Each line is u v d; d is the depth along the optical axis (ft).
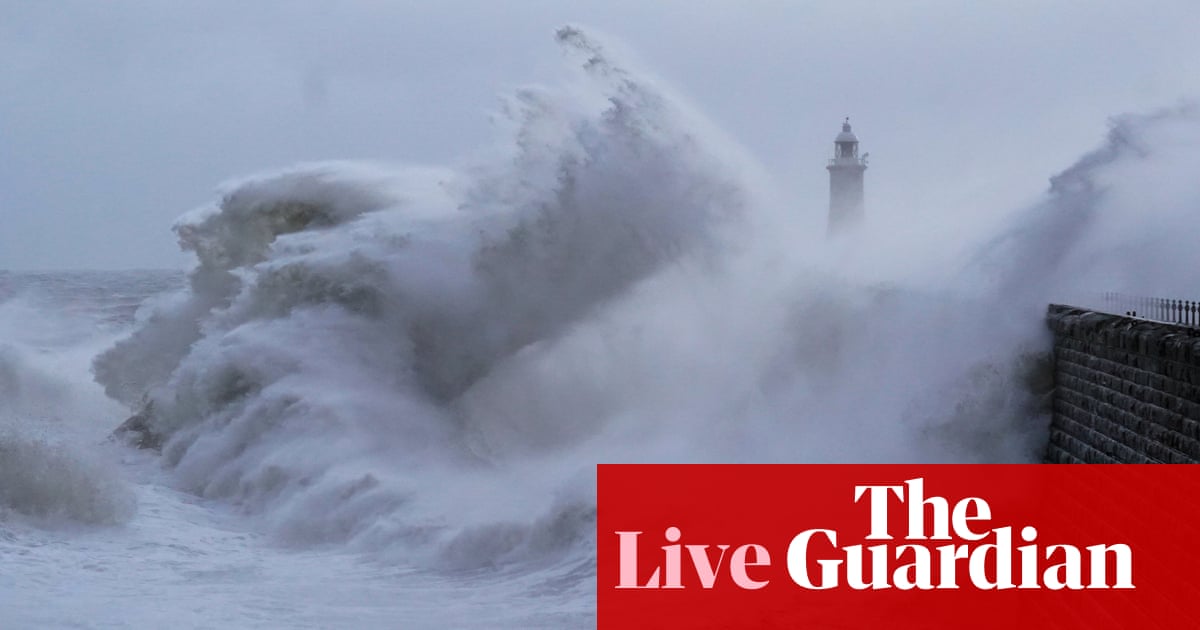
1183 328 76.38
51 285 412.77
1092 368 93.61
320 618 83.56
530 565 97.55
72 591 86.38
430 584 93.25
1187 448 71.15
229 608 84.79
